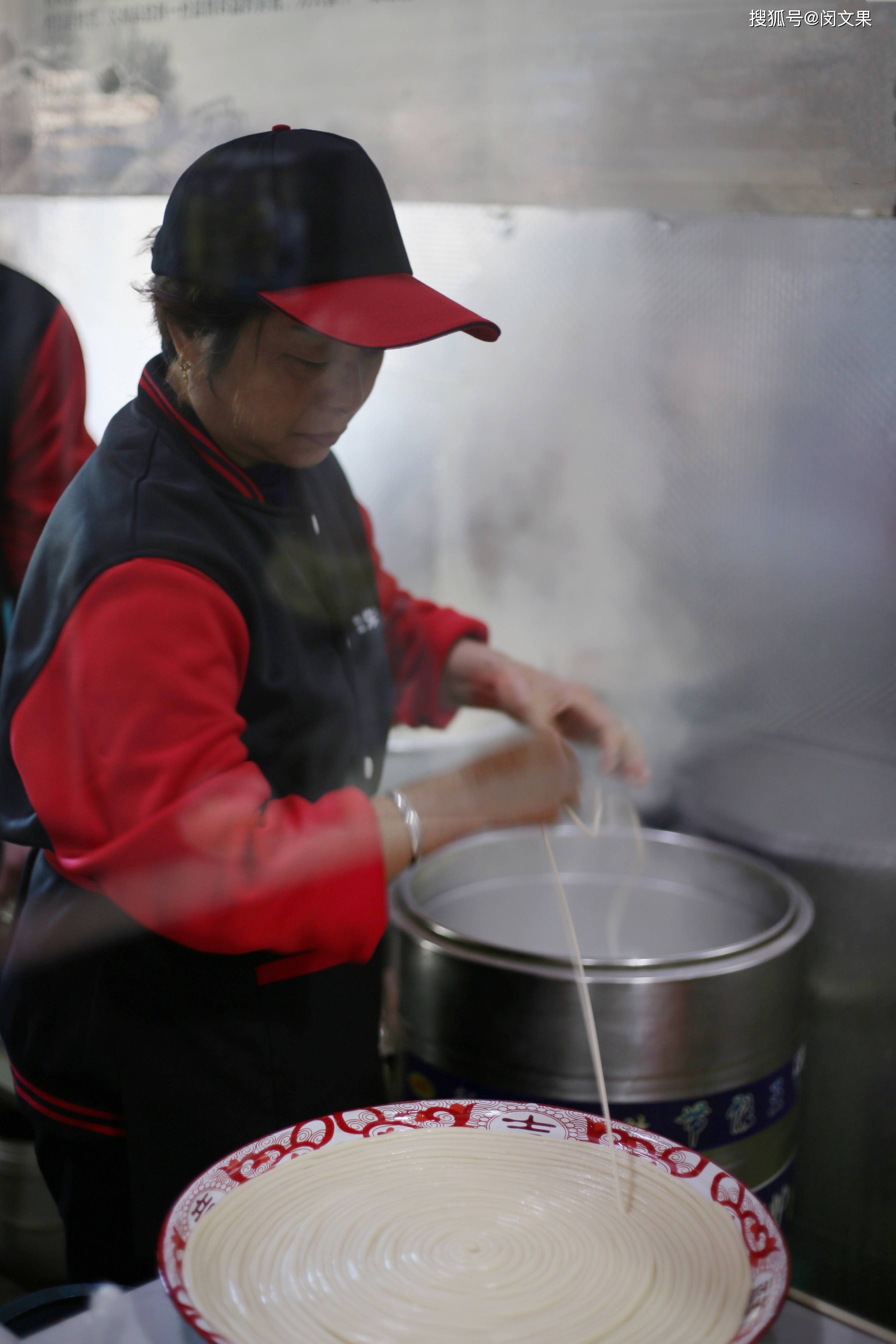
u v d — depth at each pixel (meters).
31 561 0.77
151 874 0.74
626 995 0.91
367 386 0.81
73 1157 0.87
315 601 0.90
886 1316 1.15
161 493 0.77
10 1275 0.86
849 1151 1.18
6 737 0.77
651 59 0.93
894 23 0.85
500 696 1.09
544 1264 0.59
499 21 0.93
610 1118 0.87
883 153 0.88
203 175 0.74
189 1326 0.56
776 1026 0.98
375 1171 0.67
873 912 1.16
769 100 0.91
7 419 0.78
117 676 0.72
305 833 0.77
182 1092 0.85
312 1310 0.55
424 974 0.99
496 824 0.87
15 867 0.91
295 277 0.74
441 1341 0.53
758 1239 0.59
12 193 0.91
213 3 0.90
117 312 0.85
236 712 0.82
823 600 1.20
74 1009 0.85
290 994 0.87
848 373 1.14
